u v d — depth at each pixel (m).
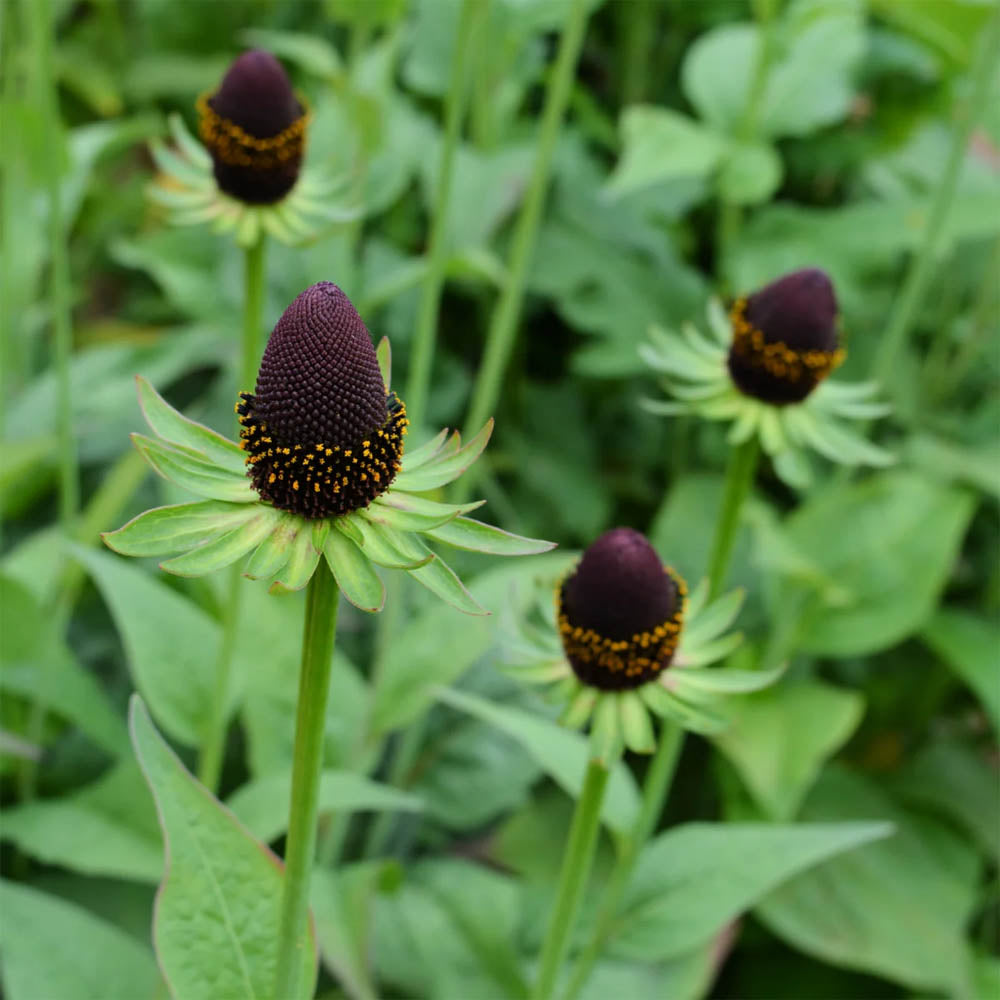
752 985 0.81
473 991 0.70
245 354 0.66
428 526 0.52
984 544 0.97
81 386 0.89
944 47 0.97
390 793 0.68
